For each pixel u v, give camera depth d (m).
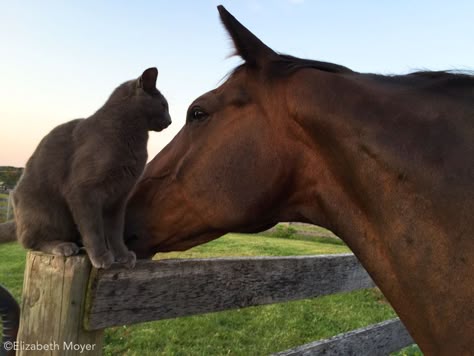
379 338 2.90
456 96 1.17
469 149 1.07
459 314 1.02
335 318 6.10
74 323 1.29
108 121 2.07
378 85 1.27
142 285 1.46
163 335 4.78
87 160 1.86
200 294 1.68
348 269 2.73
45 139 2.05
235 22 1.42
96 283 1.33
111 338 4.60
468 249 1.01
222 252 11.38
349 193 1.27
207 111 1.46
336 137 1.24
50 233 1.94
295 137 1.34
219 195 1.40
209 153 1.43
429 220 1.08
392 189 1.14
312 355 2.29
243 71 1.46
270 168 1.36
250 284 1.94
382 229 1.17
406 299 1.16
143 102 2.33
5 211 12.39
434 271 1.06
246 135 1.39
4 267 7.75
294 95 1.32
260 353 4.45
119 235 1.81
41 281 1.33
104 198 1.86
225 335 4.95
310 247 13.59
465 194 1.03
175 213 1.53
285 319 5.85
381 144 1.16
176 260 1.62
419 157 1.10
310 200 1.38
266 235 18.66
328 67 1.41
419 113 1.16
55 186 1.93
